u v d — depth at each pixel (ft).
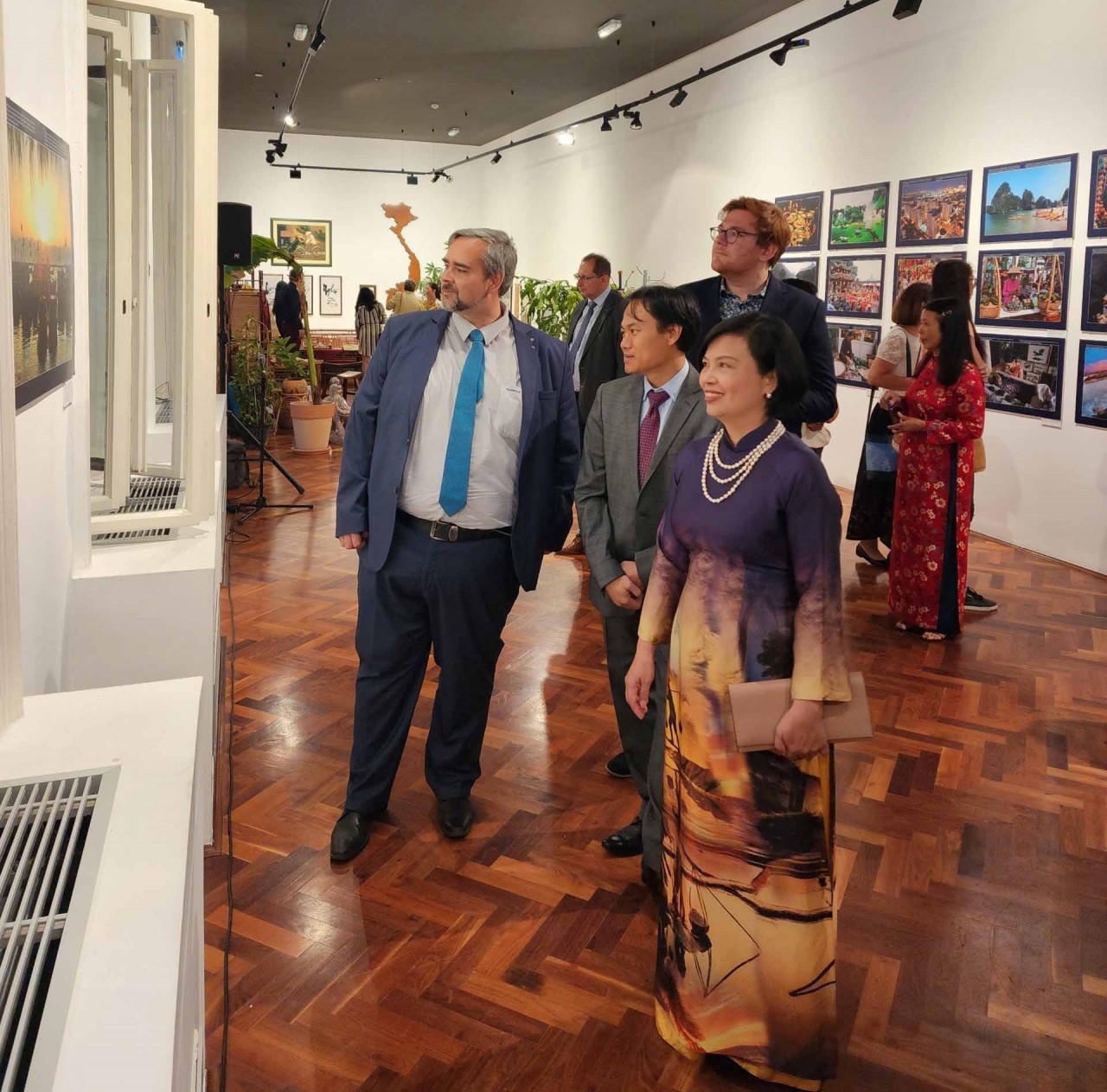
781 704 5.71
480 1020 6.79
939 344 14.56
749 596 5.82
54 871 3.90
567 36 34.99
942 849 9.12
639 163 40.81
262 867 8.59
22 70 6.41
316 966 7.29
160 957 3.37
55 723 5.15
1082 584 18.80
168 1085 2.86
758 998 6.06
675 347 7.61
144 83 10.60
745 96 32.35
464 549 8.57
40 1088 2.83
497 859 8.79
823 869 5.95
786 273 17.94
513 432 8.57
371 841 9.05
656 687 7.97
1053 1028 6.81
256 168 57.62
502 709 12.14
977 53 22.38
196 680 5.74
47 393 7.14
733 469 5.83
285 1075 6.23
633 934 7.79
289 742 11.12
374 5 31.86
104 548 9.94
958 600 15.14
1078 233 19.84
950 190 23.43
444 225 61.26
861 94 26.55
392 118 52.54
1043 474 20.97
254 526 22.36
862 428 27.40
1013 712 12.41
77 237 8.97
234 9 32.50
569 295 37.42
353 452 8.63
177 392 11.02
